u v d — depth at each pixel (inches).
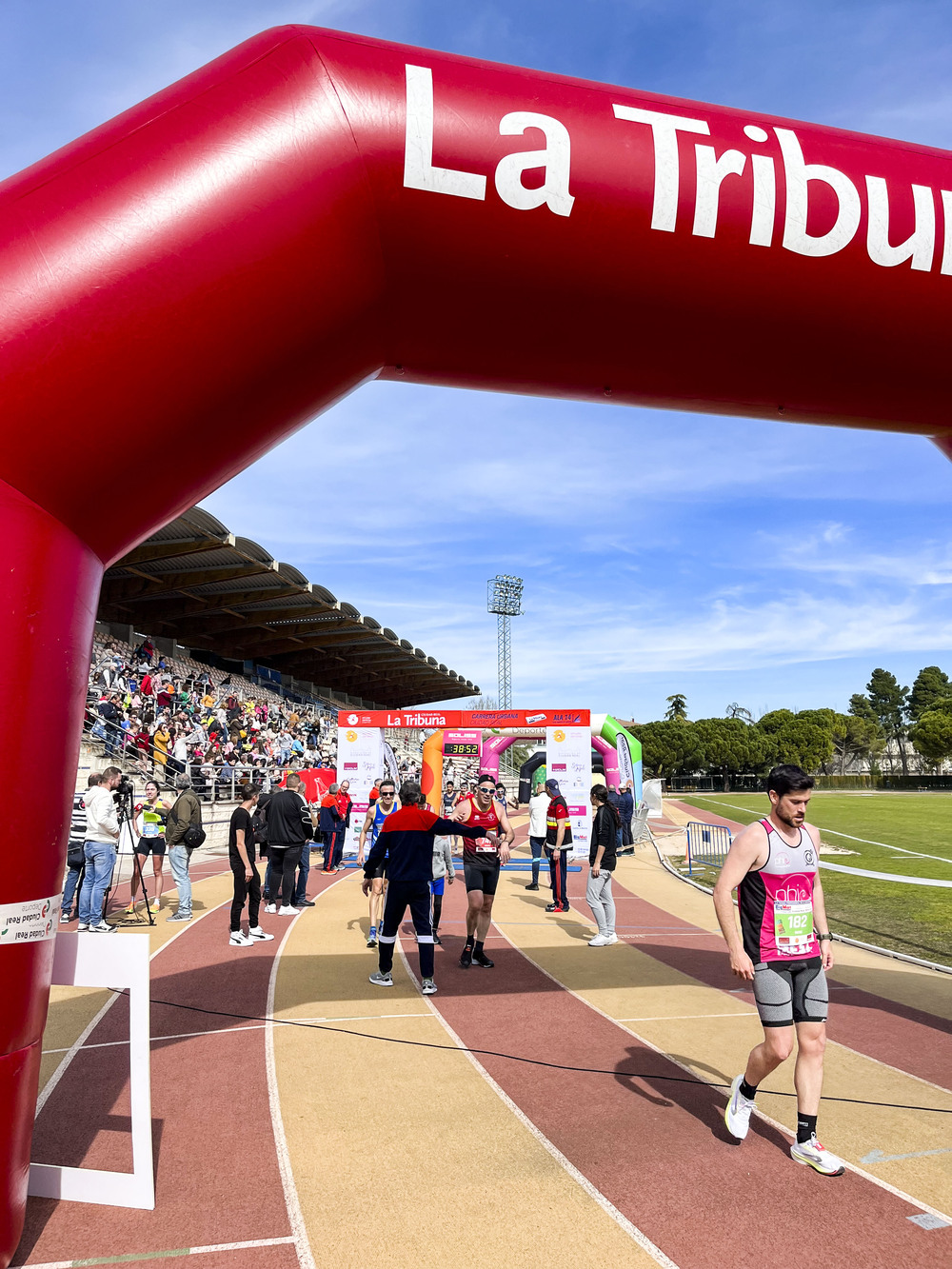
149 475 138.9
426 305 158.1
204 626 1138.0
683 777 3152.1
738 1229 123.0
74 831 381.4
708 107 167.9
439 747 765.9
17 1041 115.7
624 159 152.8
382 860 266.8
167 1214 127.5
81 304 124.2
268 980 273.4
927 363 181.8
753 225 159.6
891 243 167.0
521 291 157.6
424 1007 243.1
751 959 148.6
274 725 1192.8
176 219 129.6
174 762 781.3
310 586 1011.9
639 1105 170.2
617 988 267.6
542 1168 142.3
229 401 142.0
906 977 288.4
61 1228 124.0
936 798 2209.6
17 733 117.7
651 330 167.8
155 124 134.5
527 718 689.6
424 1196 132.8
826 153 167.0
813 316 169.8
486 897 300.7
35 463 124.1
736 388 184.4
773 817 149.6
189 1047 205.6
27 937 117.1
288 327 142.6
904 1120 164.2
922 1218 126.6
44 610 123.5
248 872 329.1
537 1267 113.2
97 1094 175.3
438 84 147.3
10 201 127.0
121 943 133.2
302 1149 149.6
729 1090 179.6
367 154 142.2
